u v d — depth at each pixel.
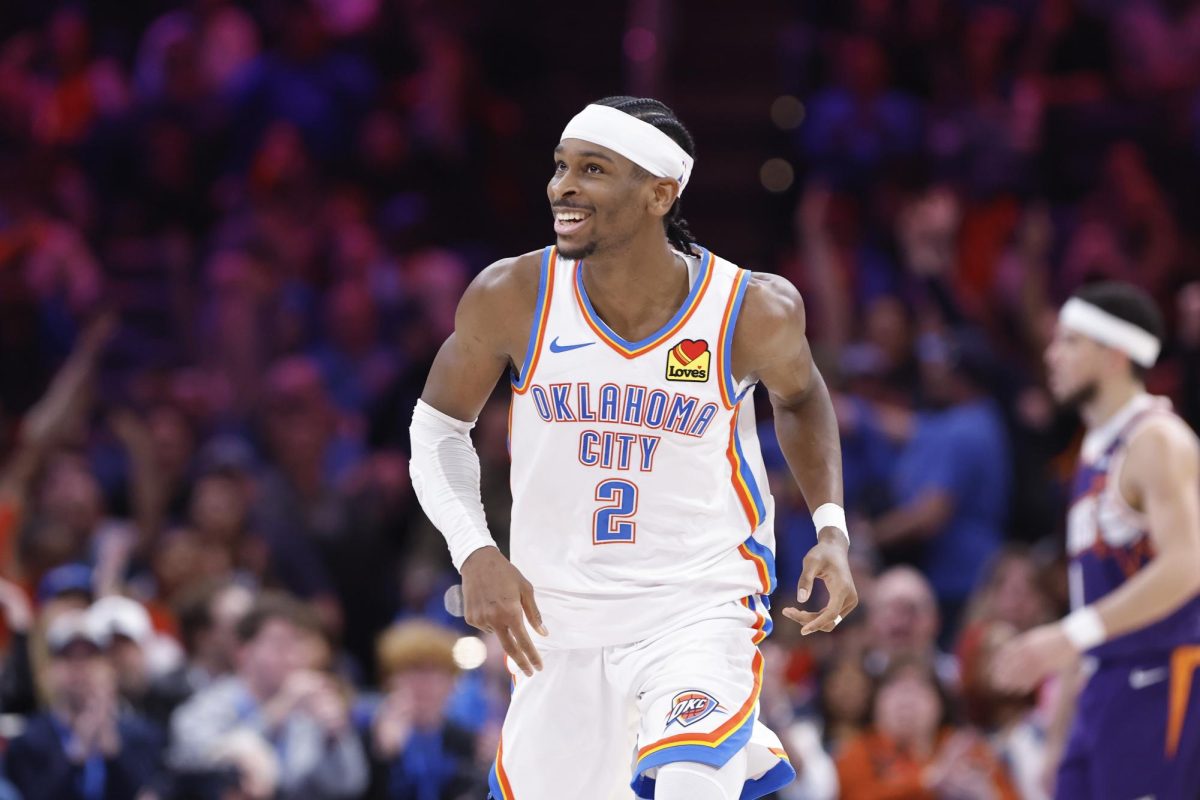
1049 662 16.27
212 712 21.31
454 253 36.69
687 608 11.48
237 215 35.16
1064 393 17.44
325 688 21.14
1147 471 16.56
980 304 33.12
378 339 32.94
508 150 37.84
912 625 22.31
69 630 19.88
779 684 20.69
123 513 29.16
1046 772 18.30
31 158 36.09
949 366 28.28
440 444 11.80
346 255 34.16
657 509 11.42
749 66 39.44
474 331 11.58
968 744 20.89
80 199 35.75
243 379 31.55
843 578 11.27
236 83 36.19
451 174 36.94
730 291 11.39
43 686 21.67
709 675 11.14
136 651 21.30
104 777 19.72
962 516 27.41
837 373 29.34
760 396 30.70
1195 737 16.44
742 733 11.02
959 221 34.69
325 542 27.66
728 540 11.61
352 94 36.56
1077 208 36.53
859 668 22.08
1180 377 29.75
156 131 36.03
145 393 31.50
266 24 38.50
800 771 20.06
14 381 32.72
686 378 11.30
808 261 33.09
